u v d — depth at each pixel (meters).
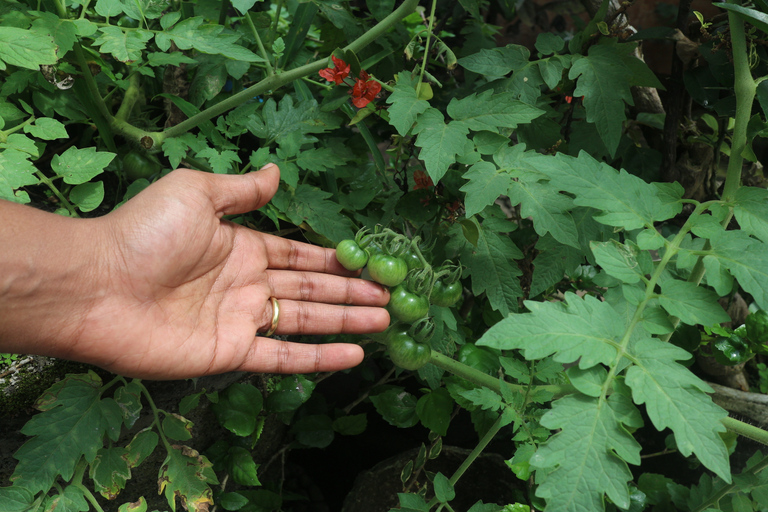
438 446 0.58
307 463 0.73
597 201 0.44
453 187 0.55
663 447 0.68
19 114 0.50
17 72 0.52
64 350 0.47
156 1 0.50
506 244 0.53
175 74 0.60
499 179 0.48
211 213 0.50
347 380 0.78
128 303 0.48
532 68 0.55
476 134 0.50
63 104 0.55
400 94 0.50
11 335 0.46
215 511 0.60
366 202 0.60
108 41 0.49
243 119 0.56
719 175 0.67
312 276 0.53
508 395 0.51
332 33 0.65
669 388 0.40
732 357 0.56
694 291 0.42
